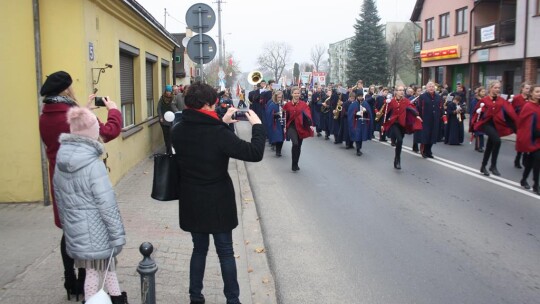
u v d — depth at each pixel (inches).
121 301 159.8
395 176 446.6
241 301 191.2
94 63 325.1
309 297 199.8
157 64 636.1
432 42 1418.6
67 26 301.1
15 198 305.0
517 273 223.6
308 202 353.7
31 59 297.7
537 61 960.9
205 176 169.3
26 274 199.0
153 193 175.8
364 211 328.5
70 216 145.3
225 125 172.4
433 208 334.6
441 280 215.9
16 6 294.7
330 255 247.1
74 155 143.0
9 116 300.2
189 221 172.1
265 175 457.7
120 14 390.3
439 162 523.2
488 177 439.5
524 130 373.7
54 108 168.7
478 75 1206.9
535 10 935.0
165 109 510.0
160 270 212.8
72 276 176.4
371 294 202.2
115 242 146.8
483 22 1185.4
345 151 613.3
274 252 251.4
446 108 668.1
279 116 563.8
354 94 577.0
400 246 259.9
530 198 361.1
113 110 180.2
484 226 293.6
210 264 224.8
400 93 481.4
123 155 412.8
